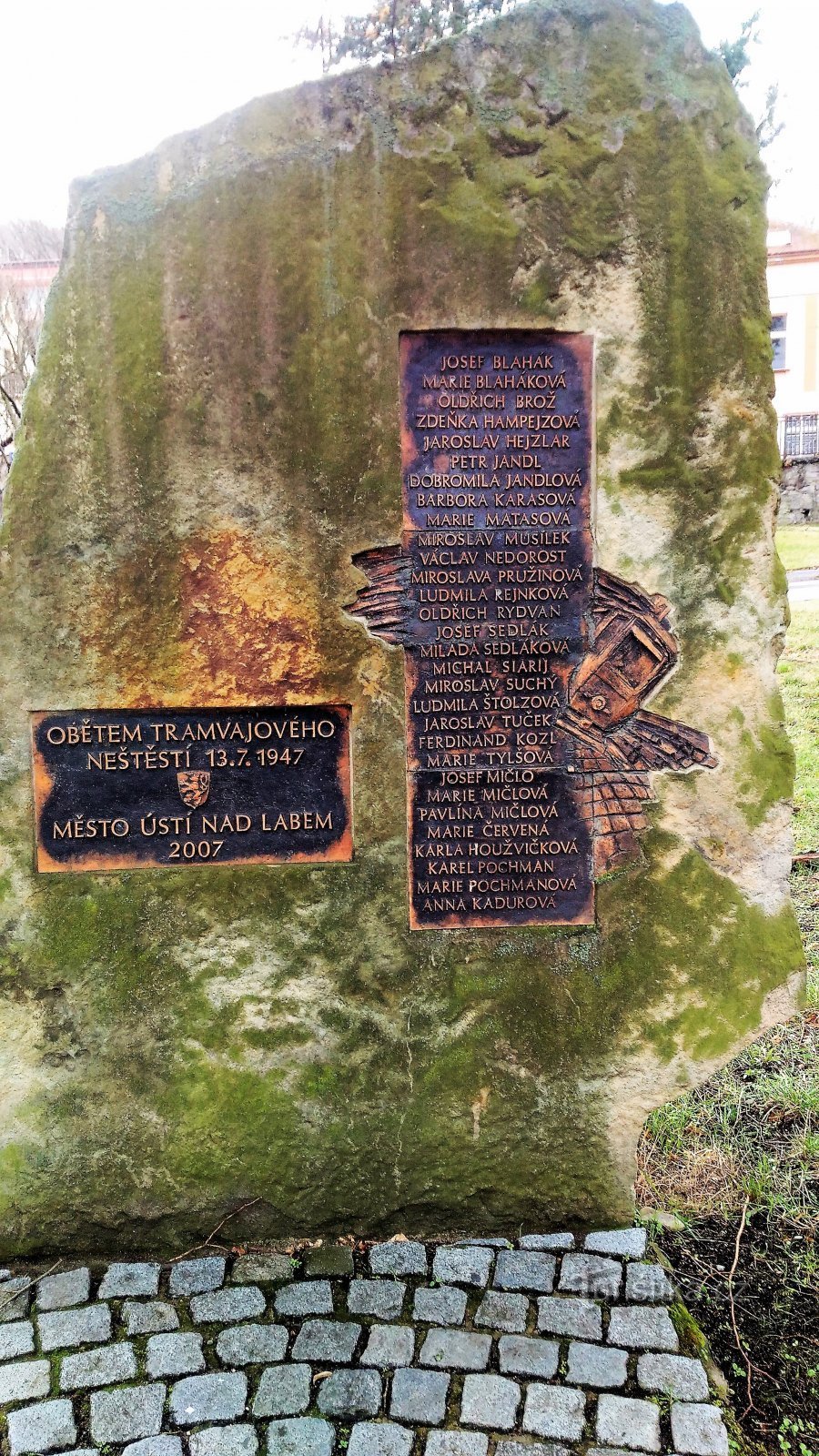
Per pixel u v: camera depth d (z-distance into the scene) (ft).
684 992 9.34
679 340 8.79
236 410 8.67
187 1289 8.62
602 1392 7.41
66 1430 7.23
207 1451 7.04
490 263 8.57
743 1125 10.37
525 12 8.40
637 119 8.54
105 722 9.00
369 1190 9.20
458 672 9.07
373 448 8.77
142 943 9.12
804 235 76.64
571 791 9.20
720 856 9.34
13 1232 9.11
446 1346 7.87
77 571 8.83
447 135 8.43
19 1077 9.12
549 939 9.28
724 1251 8.85
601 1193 9.29
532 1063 9.27
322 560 8.87
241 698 9.00
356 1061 9.21
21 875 9.05
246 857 9.15
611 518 8.96
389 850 9.18
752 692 9.23
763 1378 7.57
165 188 8.43
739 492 9.00
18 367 37.01
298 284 8.53
